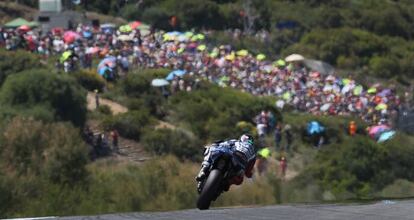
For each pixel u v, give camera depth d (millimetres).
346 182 134125
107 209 103938
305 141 172500
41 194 100188
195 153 161500
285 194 121750
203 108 182250
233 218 42594
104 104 182250
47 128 115438
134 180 114500
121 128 164750
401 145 144250
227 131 173625
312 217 42281
